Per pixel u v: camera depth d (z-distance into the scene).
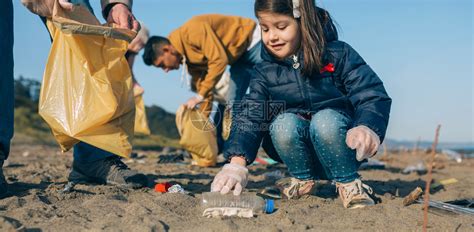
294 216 2.71
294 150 3.07
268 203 2.77
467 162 8.06
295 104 3.12
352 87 2.92
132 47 5.98
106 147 3.00
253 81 3.15
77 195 3.12
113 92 3.00
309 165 3.18
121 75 3.10
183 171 5.13
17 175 4.35
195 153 5.62
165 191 3.41
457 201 3.10
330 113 2.91
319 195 3.46
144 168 5.37
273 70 3.08
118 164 3.59
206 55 5.41
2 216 2.42
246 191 3.52
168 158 6.19
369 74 2.92
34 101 17.03
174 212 2.73
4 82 2.92
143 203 2.89
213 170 5.36
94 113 2.97
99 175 3.56
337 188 3.23
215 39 5.38
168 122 14.11
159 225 2.39
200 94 5.51
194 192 3.50
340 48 2.97
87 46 2.99
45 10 3.02
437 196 3.71
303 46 2.90
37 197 2.95
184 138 5.55
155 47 5.44
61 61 3.04
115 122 3.06
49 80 3.04
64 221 2.48
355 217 2.74
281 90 3.09
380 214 2.79
